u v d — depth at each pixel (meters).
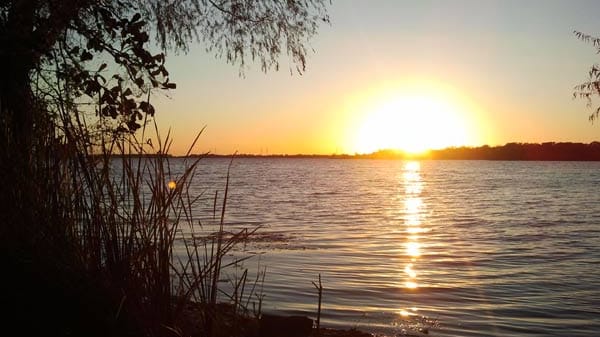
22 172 4.91
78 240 4.68
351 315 9.80
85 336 4.10
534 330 9.61
